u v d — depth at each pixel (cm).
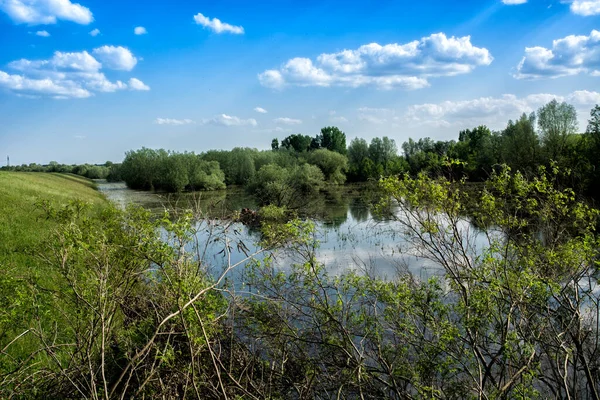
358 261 1352
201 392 521
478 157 3862
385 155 7438
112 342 569
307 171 4422
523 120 3725
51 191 2922
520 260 572
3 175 2961
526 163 2881
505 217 635
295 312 645
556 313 545
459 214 654
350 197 4081
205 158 6806
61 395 474
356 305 695
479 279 554
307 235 618
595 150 2675
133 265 537
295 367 607
